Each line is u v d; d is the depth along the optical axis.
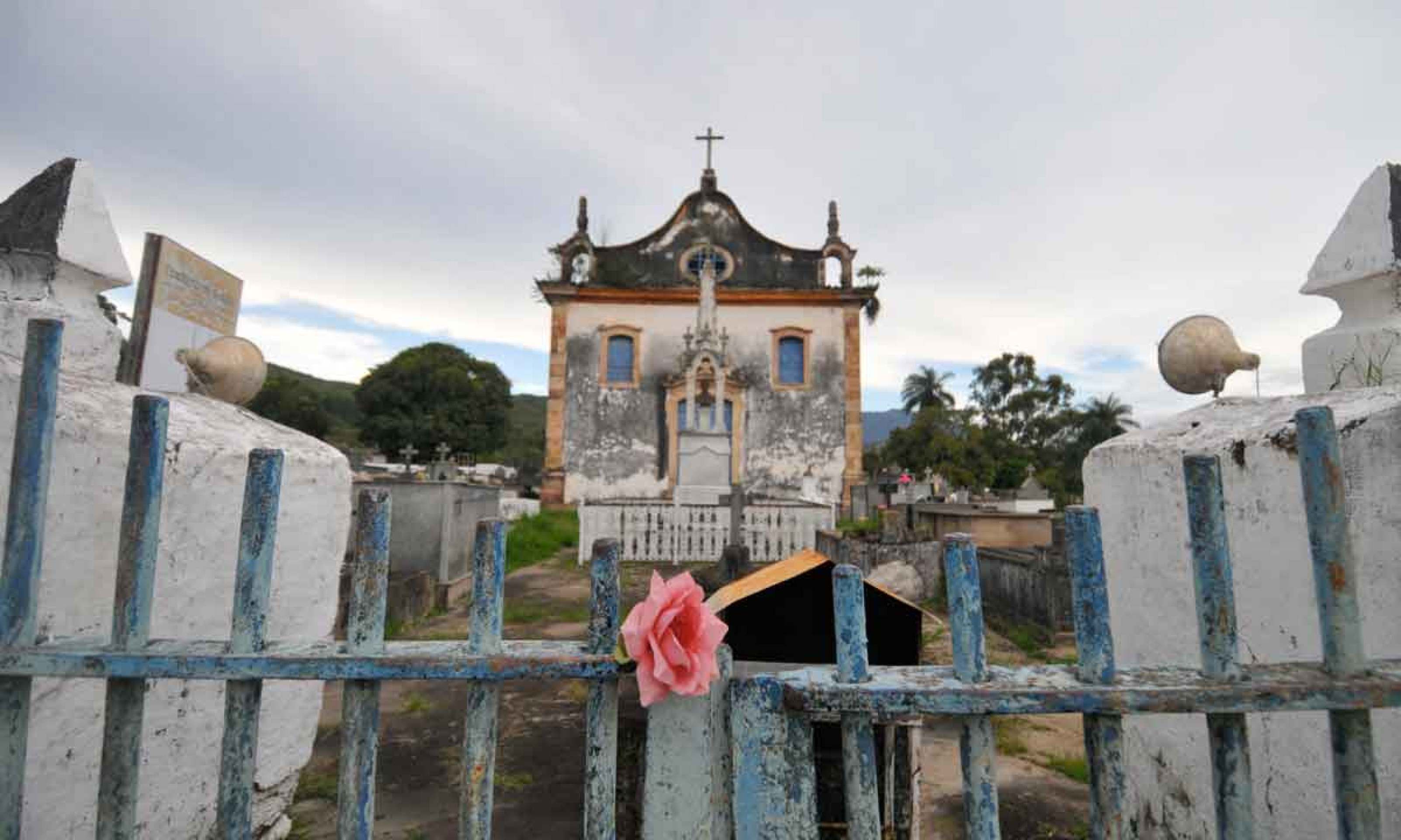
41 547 1.04
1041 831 2.43
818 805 1.97
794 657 2.03
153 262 3.64
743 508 8.99
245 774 1.02
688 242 19.52
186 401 2.02
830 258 19.48
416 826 2.39
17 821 1.02
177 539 1.67
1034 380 43.03
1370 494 1.27
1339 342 1.87
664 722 1.09
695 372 15.25
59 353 1.07
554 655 1.02
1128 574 2.04
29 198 1.93
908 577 7.05
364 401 32.53
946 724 3.48
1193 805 1.75
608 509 9.73
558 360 18.12
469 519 7.21
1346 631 0.95
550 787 2.69
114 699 1.02
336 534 2.41
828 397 18.19
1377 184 1.83
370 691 1.03
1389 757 1.23
